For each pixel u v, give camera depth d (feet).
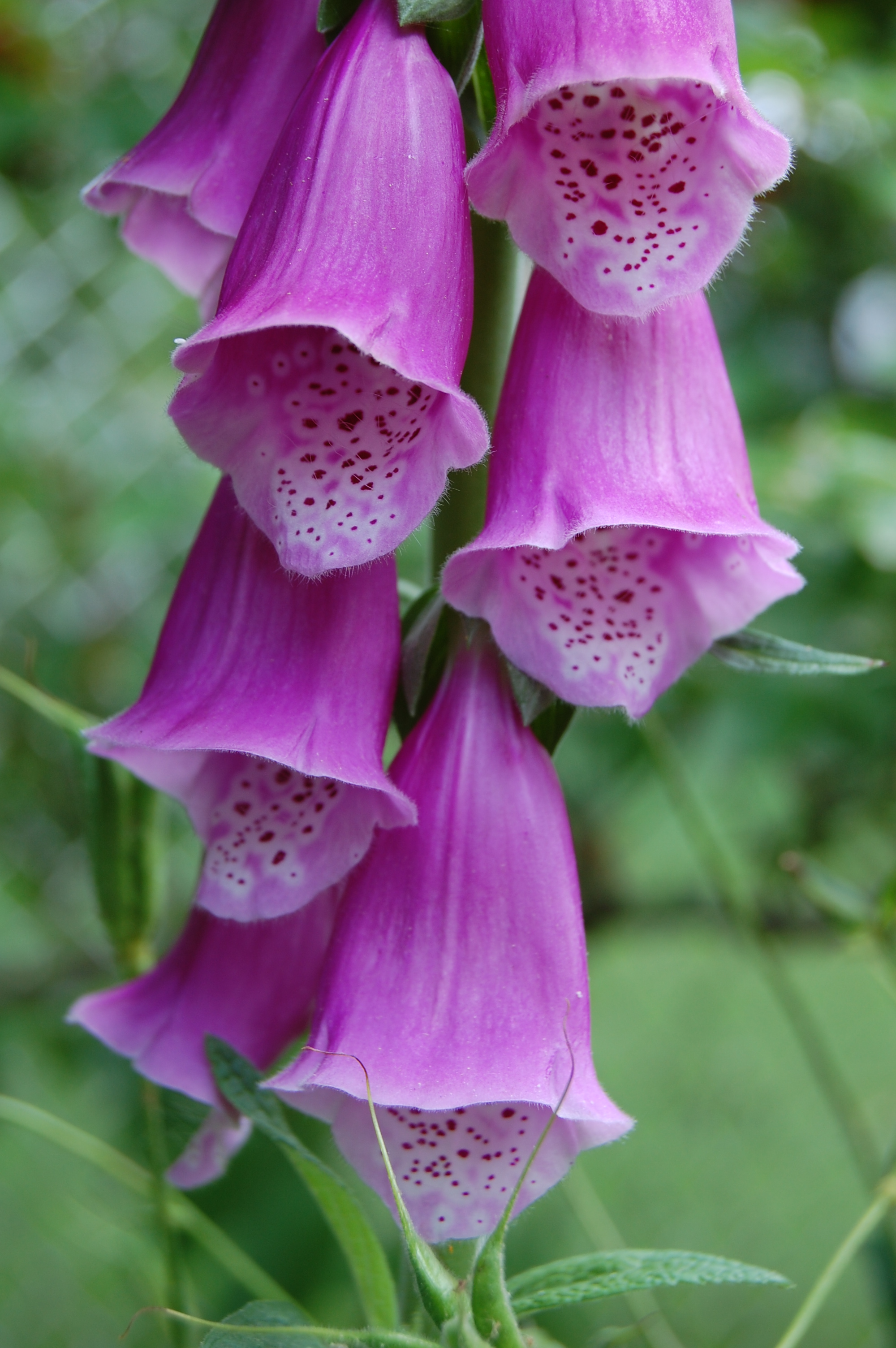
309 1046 1.04
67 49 2.11
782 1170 2.65
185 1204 1.23
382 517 1.02
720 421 1.07
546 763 1.08
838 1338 2.29
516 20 1.01
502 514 1.05
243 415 1.03
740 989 3.01
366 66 1.02
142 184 1.09
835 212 2.21
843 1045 2.94
